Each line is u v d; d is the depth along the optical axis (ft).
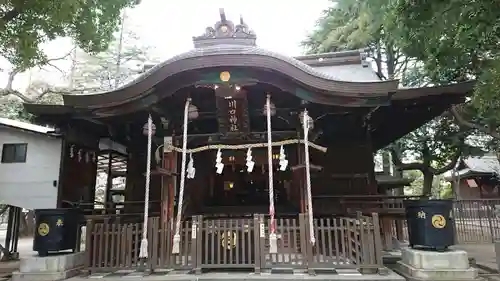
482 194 81.41
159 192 31.04
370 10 35.24
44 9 23.65
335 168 30.73
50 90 53.21
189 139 25.34
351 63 39.32
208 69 21.13
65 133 29.14
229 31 24.68
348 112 25.12
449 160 64.44
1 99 64.39
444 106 27.25
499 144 52.80
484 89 24.56
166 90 22.02
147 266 20.61
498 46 27.25
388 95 21.84
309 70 21.21
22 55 25.22
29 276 20.27
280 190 31.68
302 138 24.41
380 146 42.34
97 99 22.34
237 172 31.63
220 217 27.45
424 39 27.94
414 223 21.01
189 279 19.08
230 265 20.26
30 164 29.07
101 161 41.81
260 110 24.90
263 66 20.68
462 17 22.62
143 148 32.22
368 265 19.76
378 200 29.86
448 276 18.86
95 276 20.25
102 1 29.78
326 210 29.48
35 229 21.66
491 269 24.71
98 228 21.49
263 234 20.54
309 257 20.02
